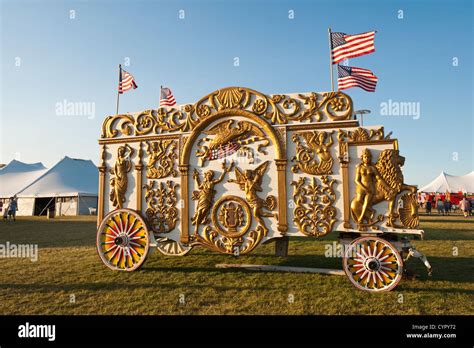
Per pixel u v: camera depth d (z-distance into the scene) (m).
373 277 6.17
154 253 10.14
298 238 13.81
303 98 7.02
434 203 36.44
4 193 32.31
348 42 8.58
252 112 7.25
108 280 6.91
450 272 7.57
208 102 7.64
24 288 6.36
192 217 7.54
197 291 6.16
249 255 9.86
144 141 8.08
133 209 7.88
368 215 6.36
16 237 14.26
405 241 6.56
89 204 31.81
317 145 6.80
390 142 6.36
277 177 6.98
